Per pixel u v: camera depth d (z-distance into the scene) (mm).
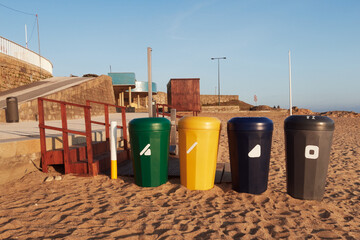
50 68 29375
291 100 24062
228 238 3006
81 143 7023
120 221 3438
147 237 3010
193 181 4715
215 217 3557
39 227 3240
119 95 45750
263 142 4402
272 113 34531
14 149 5266
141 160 4820
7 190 4691
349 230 3275
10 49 21000
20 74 21922
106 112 7359
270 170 6523
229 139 4621
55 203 4039
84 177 5473
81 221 3424
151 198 4324
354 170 6590
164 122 4871
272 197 4371
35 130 8297
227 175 5691
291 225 3373
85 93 21016
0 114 11781
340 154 8742
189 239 2979
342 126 20938
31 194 4461
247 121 4383
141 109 37312
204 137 4578
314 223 3432
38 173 5598
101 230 3172
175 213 3709
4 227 3213
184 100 24250
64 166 5797
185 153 4719
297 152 4207
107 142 7293
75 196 4367
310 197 4246
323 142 4094
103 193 4543
